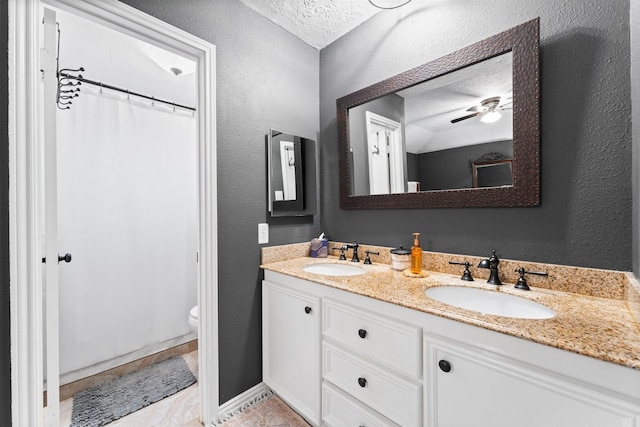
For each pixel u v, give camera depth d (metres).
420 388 0.91
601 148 0.95
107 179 1.97
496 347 0.76
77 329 1.83
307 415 1.32
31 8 0.92
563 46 1.02
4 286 0.87
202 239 1.40
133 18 1.12
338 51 1.86
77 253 1.84
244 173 1.55
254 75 1.60
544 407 0.67
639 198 0.77
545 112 1.06
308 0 1.53
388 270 1.44
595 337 0.67
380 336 1.02
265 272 1.61
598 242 0.96
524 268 1.11
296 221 1.82
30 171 0.92
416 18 1.45
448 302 1.16
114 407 1.52
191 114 2.40
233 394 1.49
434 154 1.37
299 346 1.36
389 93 1.54
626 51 0.90
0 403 0.87
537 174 1.06
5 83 0.87
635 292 0.77
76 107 1.85
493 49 1.16
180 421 1.42
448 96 1.32
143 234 2.12
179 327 2.30
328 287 1.23
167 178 2.25
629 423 0.56
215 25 1.42
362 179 1.69
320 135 1.97
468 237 1.28
